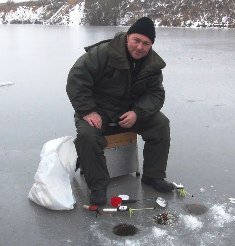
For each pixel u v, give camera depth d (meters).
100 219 3.14
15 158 4.27
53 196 3.23
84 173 3.37
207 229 3.01
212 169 4.04
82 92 3.33
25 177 3.82
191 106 6.46
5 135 5.02
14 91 7.52
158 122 3.48
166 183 3.56
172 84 8.25
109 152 3.65
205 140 4.84
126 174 3.83
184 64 10.88
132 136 3.70
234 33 20.69
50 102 6.69
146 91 3.51
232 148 4.59
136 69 3.40
